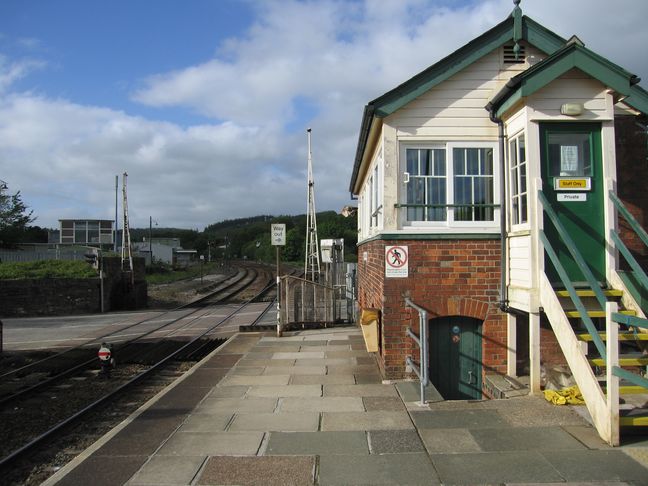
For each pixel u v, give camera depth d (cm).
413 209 846
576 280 716
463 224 833
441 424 570
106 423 777
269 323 1870
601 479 429
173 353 1306
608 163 720
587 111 721
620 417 511
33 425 783
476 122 838
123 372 1155
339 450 505
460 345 832
